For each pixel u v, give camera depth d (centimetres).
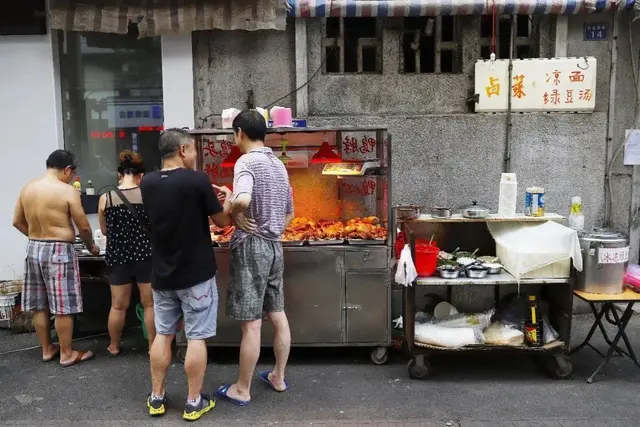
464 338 386
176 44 505
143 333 479
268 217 345
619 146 512
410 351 387
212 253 340
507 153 499
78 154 537
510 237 410
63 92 530
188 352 333
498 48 514
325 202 489
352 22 515
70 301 412
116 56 529
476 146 500
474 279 388
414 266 382
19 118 515
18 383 391
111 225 417
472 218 406
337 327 413
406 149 501
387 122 500
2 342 473
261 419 338
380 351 416
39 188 405
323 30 502
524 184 504
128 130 536
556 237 383
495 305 445
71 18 486
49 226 407
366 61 521
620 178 514
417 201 505
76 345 467
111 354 444
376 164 457
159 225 324
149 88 532
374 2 480
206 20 486
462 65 507
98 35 526
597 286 386
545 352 385
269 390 376
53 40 512
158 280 330
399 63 507
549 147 500
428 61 520
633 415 339
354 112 509
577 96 492
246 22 486
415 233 449
